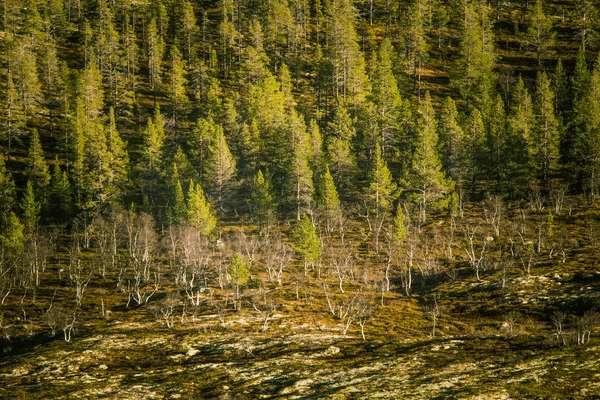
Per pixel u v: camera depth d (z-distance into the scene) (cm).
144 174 12812
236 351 6650
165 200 12719
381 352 6397
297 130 13062
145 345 7000
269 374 5731
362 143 13762
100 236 10850
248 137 13175
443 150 12988
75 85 15625
